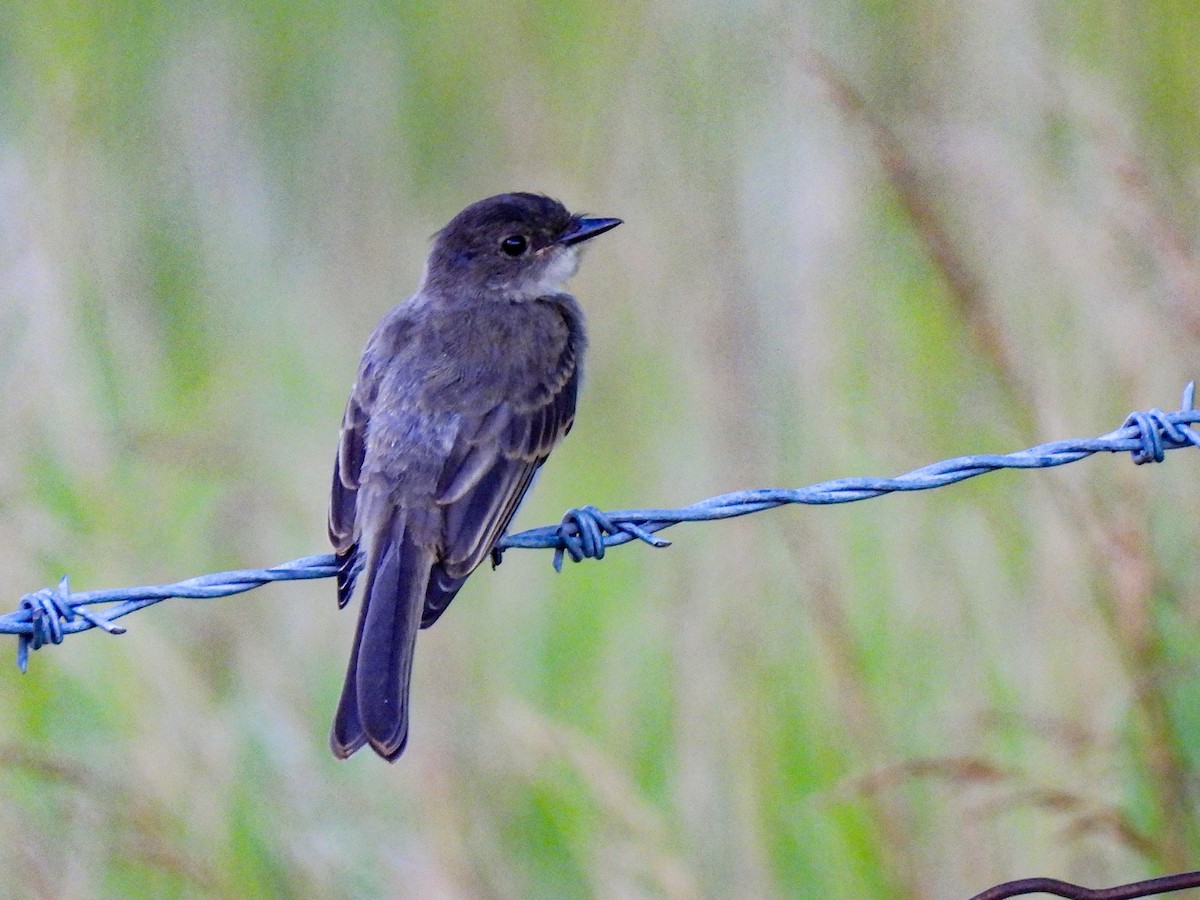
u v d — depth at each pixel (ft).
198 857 35.73
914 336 43.65
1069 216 42.19
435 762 37.47
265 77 55.42
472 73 55.11
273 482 43.96
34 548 40.40
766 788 37.04
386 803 37.35
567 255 37.91
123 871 36.45
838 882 36.11
